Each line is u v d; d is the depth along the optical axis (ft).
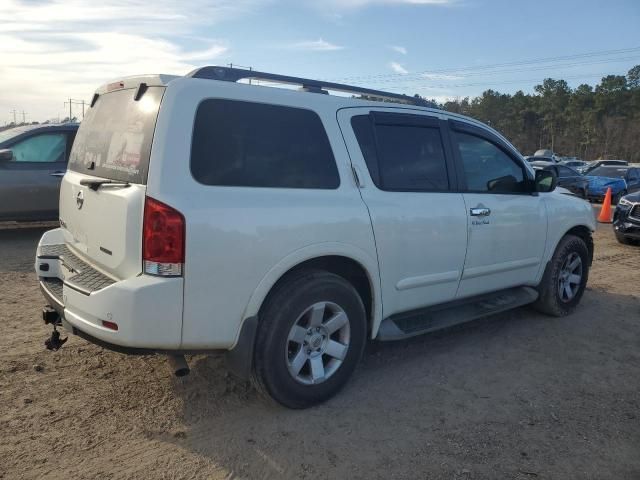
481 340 16.08
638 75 314.35
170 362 10.44
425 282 13.52
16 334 14.92
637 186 69.56
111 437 10.22
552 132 321.73
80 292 10.00
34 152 27.81
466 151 14.88
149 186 9.48
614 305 20.20
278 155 10.98
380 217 12.21
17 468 9.16
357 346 12.09
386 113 13.14
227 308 10.07
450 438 10.66
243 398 11.89
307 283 11.01
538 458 10.09
